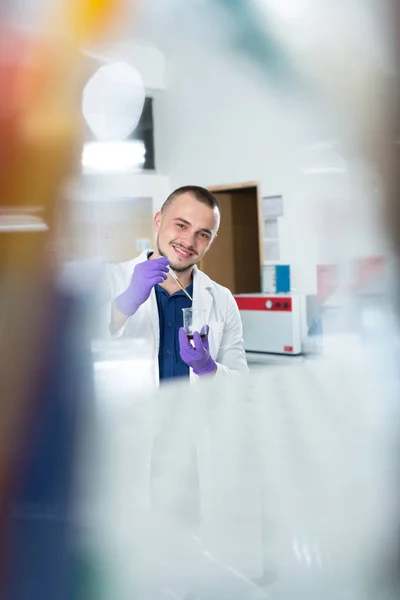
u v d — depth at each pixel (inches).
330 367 22.9
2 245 16.4
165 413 21.8
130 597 18.3
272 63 21.3
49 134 16.3
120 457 19.3
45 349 17.2
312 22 21.3
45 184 16.3
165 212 62.9
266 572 20.3
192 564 19.7
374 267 20.5
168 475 21.0
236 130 153.8
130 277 54.3
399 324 21.1
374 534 20.9
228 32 21.4
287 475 21.9
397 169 20.0
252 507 21.7
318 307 23.6
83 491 18.1
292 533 20.9
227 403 23.2
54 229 16.6
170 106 164.9
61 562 17.4
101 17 17.6
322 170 20.9
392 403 22.1
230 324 69.7
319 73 20.8
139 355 22.1
